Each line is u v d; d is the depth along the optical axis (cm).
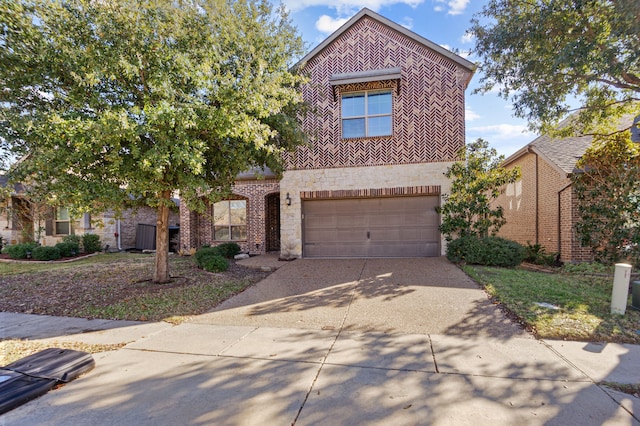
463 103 1024
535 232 1273
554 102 838
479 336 437
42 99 589
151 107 529
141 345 429
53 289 748
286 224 1134
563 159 1071
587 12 697
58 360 363
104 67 538
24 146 554
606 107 893
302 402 290
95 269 973
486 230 946
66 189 551
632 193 779
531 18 758
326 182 1108
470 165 932
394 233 1093
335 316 537
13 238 1471
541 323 463
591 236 873
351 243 1120
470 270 807
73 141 496
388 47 1076
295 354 393
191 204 699
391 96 1080
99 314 570
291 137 809
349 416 268
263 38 697
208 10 635
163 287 737
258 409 280
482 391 301
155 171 528
